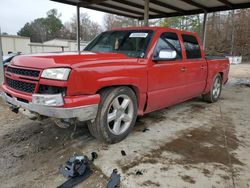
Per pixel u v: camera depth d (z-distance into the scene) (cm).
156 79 378
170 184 242
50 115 264
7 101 324
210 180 251
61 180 253
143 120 445
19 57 319
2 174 270
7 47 4075
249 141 356
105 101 307
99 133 312
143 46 379
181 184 243
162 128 403
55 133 377
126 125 347
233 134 384
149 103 379
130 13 1120
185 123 434
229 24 3684
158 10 1055
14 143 346
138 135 367
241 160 295
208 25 3738
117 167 271
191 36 489
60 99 259
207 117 475
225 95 722
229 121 452
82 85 272
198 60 501
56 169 275
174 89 429
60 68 262
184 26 3469
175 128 405
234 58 2623
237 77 1259
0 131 388
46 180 254
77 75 266
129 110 347
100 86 291
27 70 284
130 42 403
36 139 358
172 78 414
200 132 389
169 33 421
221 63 612
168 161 288
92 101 280
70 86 262
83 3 955
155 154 305
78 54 326
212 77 573
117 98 323
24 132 384
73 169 259
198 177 255
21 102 289
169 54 366
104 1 896
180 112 508
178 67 426
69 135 367
